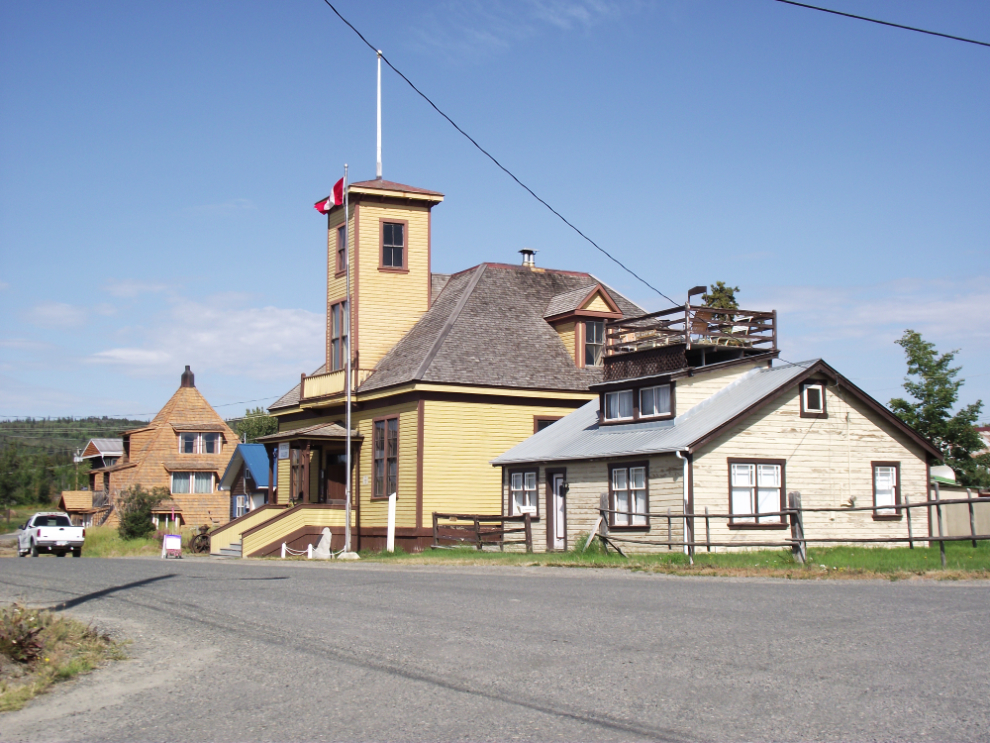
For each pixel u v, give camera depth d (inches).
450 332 1472.7
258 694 359.9
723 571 773.9
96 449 3233.3
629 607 540.1
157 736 312.3
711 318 1229.7
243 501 2399.1
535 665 384.5
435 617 519.8
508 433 1441.9
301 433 1507.1
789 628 448.1
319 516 1492.4
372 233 1583.4
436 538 1334.9
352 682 369.7
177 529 2069.4
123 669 414.9
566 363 1520.7
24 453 5698.8
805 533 1119.6
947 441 1657.2
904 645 398.0
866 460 1170.6
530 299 1615.4
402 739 295.7
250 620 531.5
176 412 2672.2
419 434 1386.6
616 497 1166.3
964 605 511.8
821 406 1150.3
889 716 298.0
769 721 298.2
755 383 1183.6
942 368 1672.0
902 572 717.3
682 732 291.0
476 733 298.0
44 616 465.4
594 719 307.7
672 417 1160.2
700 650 401.7
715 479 1079.0
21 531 1817.2
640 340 1262.3
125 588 728.3
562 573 828.0
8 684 383.2
